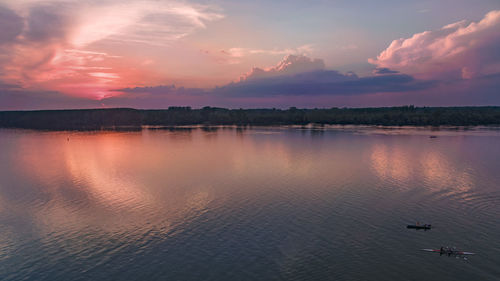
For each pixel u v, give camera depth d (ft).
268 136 590.14
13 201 204.54
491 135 552.00
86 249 140.36
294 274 120.47
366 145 443.32
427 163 311.68
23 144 507.71
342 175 264.72
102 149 437.58
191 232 155.22
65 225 165.17
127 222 168.04
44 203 199.72
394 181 242.17
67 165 323.16
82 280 118.83
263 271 122.62
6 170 302.45
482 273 120.47
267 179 253.85
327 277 118.52
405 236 148.87
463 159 329.72
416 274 120.06
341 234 151.23
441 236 148.46
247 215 175.01
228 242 144.77
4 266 128.16
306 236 149.59
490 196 203.10
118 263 129.18
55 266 127.75
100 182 250.37
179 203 196.13
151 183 245.45
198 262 129.18
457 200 196.34
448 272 121.19
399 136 552.82
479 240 144.56
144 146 465.88
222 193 215.92
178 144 485.56
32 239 150.20
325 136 572.92
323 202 194.80
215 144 479.41
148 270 124.36
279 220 167.84
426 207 184.75
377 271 121.90
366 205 188.75
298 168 295.69
